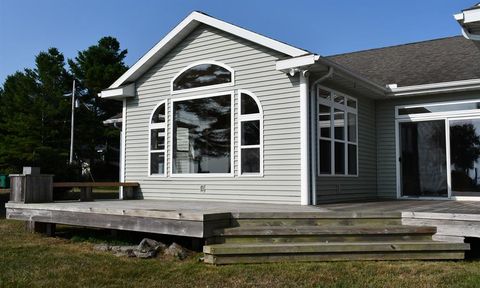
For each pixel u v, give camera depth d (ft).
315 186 29.37
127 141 38.58
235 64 32.48
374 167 39.19
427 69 40.34
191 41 35.04
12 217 29.66
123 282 16.75
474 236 20.29
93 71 115.55
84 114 104.63
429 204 29.68
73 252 22.04
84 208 25.48
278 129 30.09
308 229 20.52
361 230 20.71
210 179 33.14
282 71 29.40
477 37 22.47
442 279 16.74
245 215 21.48
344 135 34.01
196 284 16.42
